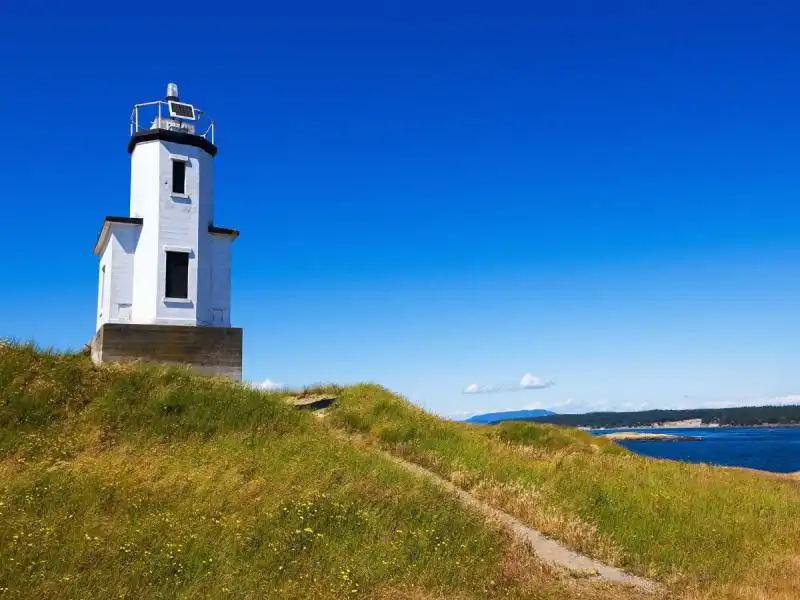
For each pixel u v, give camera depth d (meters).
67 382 17.25
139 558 8.77
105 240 25.77
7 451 13.69
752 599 9.60
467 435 22.31
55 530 9.38
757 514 15.02
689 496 15.77
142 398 17.33
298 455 14.72
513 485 15.27
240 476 12.56
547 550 11.50
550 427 28.75
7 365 17.25
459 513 11.77
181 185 24.84
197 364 22.52
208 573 8.58
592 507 14.04
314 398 23.88
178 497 11.21
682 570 11.00
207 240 25.45
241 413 17.61
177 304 24.09
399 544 10.14
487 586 9.19
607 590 9.61
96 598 7.68
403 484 13.23
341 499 11.60
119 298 23.97
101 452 14.27
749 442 115.88
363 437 19.78
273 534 9.95
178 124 25.67
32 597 7.49
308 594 8.36
